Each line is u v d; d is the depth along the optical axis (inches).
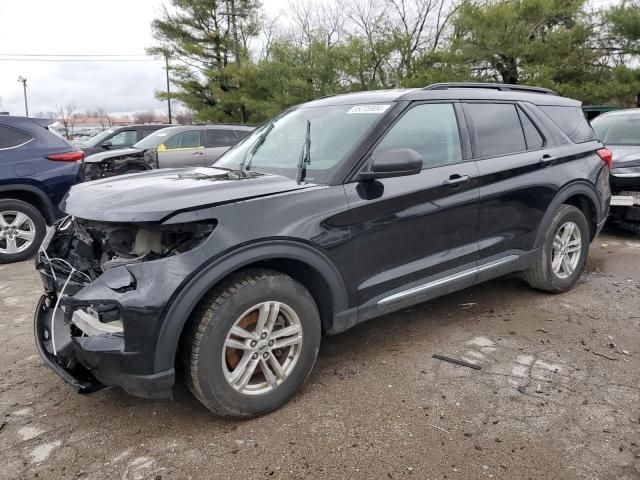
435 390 117.8
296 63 1042.1
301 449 98.1
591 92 746.8
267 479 90.4
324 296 118.3
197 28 1176.2
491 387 118.6
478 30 784.3
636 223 253.4
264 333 106.4
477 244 145.6
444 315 161.9
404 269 129.3
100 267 108.9
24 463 96.1
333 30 1243.2
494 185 146.6
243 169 139.3
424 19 1133.7
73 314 102.0
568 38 773.3
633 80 732.0
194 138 426.0
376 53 994.7
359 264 119.9
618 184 249.1
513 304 170.2
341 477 90.5
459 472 91.0
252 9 1197.7
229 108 1152.2
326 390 118.7
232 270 99.7
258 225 102.9
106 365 95.7
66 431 105.9
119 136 499.8
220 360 100.8
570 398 113.7
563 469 91.4
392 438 100.7
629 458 94.0
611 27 754.8
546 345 139.9
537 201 159.8
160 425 107.0
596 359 131.6
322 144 130.6
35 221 245.4
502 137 155.0
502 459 94.2
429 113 138.6
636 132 288.8
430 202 131.3
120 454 98.1
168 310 93.6
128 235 108.4
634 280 194.5
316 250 110.7
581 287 186.5
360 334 149.3
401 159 113.7
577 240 177.9
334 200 114.6
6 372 132.0
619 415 107.0
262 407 107.6
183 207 97.0
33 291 198.1
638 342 141.6
